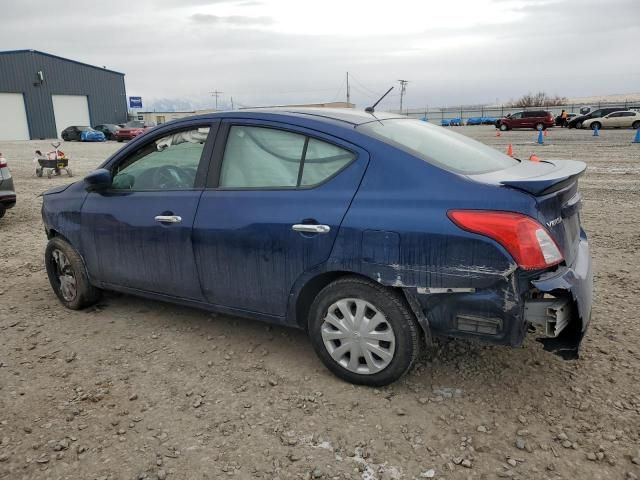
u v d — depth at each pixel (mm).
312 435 2816
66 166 15789
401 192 2959
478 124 61531
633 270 5430
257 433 2842
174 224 3717
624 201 9445
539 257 2672
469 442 2738
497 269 2701
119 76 58219
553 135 31750
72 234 4414
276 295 3391
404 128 3570
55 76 50156
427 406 3057
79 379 3434
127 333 4125
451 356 3621
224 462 2621
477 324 2818
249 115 3578
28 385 3365
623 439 2732
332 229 3072
